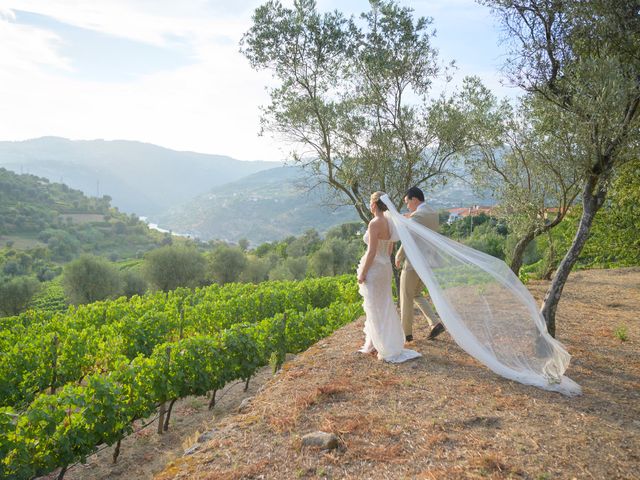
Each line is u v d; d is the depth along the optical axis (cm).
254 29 974
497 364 512
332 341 696
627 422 411
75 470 657
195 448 394
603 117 536
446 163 1062
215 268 6066
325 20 962
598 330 807
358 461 343
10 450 538
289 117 1008
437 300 532
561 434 382
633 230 1762
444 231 3650
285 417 418
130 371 691
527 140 839
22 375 912
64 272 5275
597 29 580
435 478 314
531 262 3516
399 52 990
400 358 564
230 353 860
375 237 551
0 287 5125
